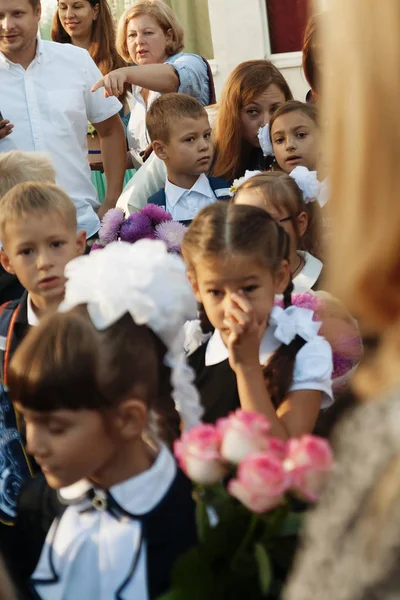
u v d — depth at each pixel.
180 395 2.27
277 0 8.75
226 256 2.65
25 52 5.36
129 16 6.13
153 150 5.10
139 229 4.12
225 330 2.69
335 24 1.14
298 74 8.79
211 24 8.62
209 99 5.99
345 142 1.13
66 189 5.46
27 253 3.21
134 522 2.07
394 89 1.09
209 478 1.90
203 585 1.85
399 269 1.14
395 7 1.09
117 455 2.10
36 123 5.38
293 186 3.62
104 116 5.72
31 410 2.07
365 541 1.10
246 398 2.57
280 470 1.77
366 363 1.30
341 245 1.17
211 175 5.13
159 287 2.16
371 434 1.14
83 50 5.65
